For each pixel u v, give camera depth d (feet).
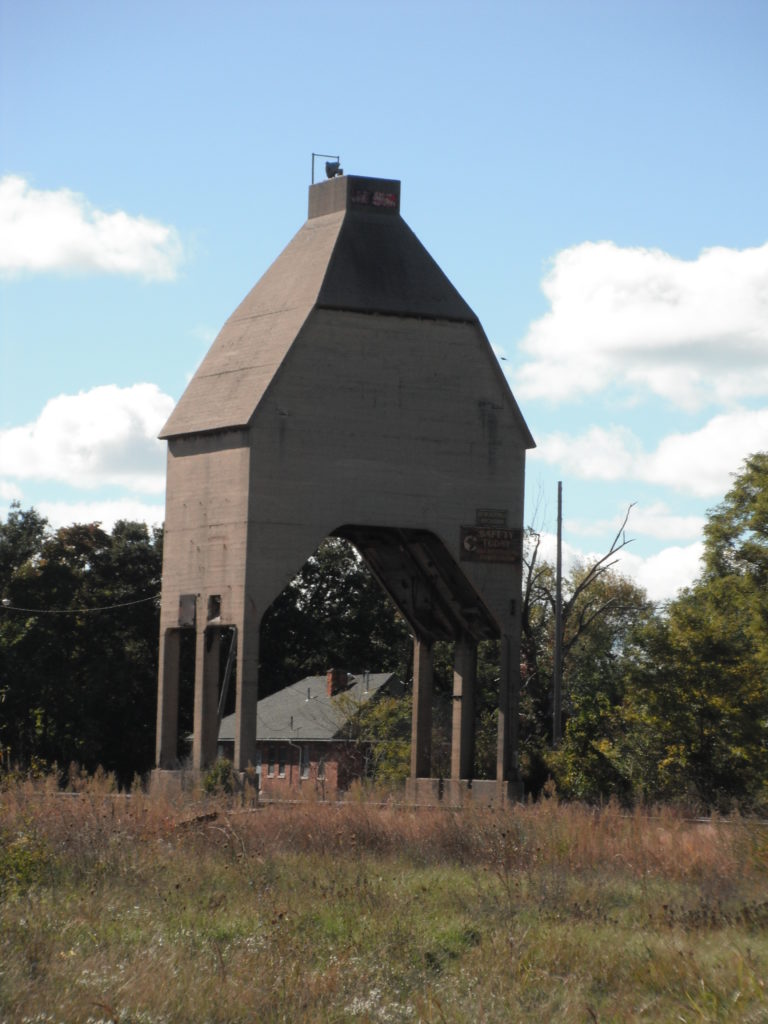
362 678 365.81
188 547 203.92
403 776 240.94
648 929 85.97
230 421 198.90
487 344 209.77
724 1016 63.05
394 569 222.69
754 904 88.12
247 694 192.85
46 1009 61.11
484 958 77.92
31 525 398.01
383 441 203.31
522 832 124.47
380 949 80.43
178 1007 63.36
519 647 208.33
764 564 297.74
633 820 127.65
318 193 218.18
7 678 351.46
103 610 370.73
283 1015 63.41
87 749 351.05
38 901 87.15
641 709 209.05
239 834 123.03
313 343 201.67
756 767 203.51
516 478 209.67
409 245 213.05
